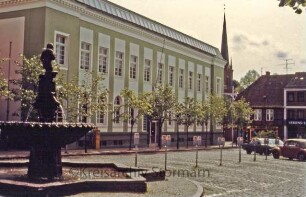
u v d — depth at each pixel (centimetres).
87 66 3659
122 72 4103
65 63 3347
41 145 1319
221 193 1388
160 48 4731
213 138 5784
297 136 7206
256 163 2780
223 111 5159
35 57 2870
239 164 2641
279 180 1831
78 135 1372
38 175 1318
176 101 4231
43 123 1276
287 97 7362
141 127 4312
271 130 6656
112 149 3553
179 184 1473
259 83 7956
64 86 2886
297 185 1661
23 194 1117
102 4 3884
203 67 5744
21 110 2811
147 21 4581
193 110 4531
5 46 3294
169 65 4928
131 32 4206
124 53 4112
